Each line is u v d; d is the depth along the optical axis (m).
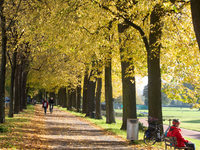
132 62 14.66
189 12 12.41
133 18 12.23
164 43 14.27
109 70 20.67
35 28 12.97
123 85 15.42
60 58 28.28
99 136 12.56
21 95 27.55
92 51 15.42
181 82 15.75
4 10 13.49
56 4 12.16
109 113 20.36
